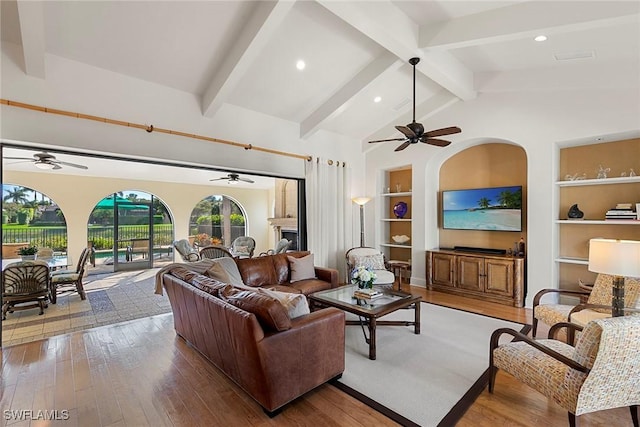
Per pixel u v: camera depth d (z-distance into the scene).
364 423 2.06
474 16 3.28
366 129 6.25
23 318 4.21
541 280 4.42
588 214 4.35
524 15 3.03
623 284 2.57
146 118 3.83
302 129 5.48
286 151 5.33
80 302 4.98
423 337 3.46
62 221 7.08
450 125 5.27
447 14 3.32
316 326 2.36
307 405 2.26
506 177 5.14
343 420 2.09
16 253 6.55
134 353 3.08
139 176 7.80
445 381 2.57
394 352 3.10
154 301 5.03
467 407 2.22
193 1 2.87
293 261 4.70
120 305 4.81
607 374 1.74
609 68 3.74
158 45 3.32
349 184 6.42
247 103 4.68
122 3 2.78
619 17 2.65
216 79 3.87
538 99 4.40
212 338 2.62
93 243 7.45
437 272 5.43
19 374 2.68
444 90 5.15
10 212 6.53
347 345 3.28
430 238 5.79
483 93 4.89
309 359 2.32
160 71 3.73
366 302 3.37
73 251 7.08
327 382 2.56
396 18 3.28
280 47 3.71
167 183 8.47
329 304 3.43
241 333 2.11
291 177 5.59
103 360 2.94
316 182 5.73
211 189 9.30
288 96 4.72
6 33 2.93
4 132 3.00
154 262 8.43
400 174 6.69
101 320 4.12
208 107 4.12
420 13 3.35
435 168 5.88
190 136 4.14
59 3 2.67
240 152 4.74
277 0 2.77
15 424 2.06
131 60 3.49
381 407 2.23
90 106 3.44
